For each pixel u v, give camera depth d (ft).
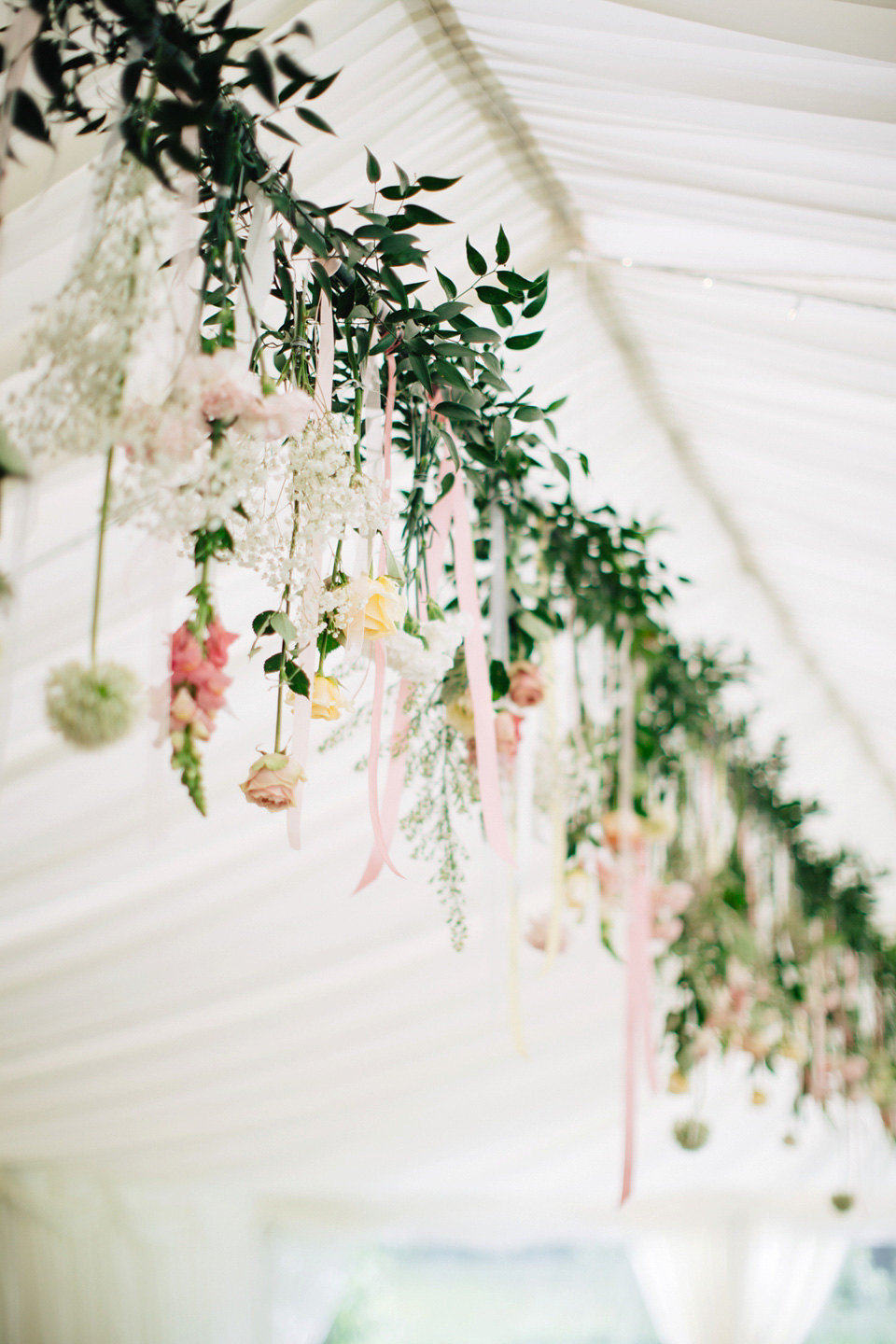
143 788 8.25
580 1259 41.70
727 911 8.82
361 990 12.53
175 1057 12.90
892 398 6.77
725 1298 18.43
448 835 4.37
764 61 4.45
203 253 2.99
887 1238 17.97
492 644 5.19
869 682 12.53
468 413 4.11
